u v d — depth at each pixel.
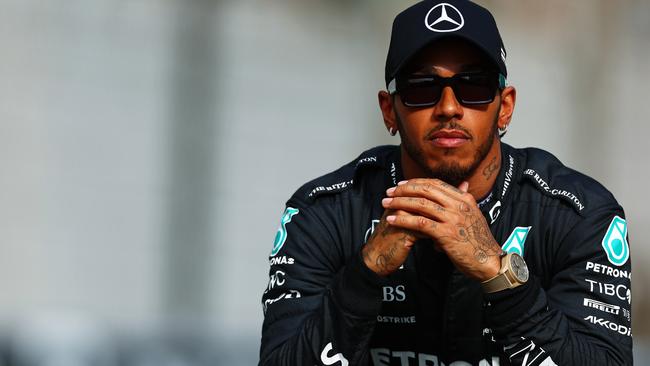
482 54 8.66
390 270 8.45
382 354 9.66
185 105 32.44
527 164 9.52
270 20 34.72
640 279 44.41
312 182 9.90
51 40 30.52
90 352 19.09
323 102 35.62
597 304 8.86
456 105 8.60
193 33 32.75
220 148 33.06
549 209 9.21
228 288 32.78
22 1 30.14
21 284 29.30
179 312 31.77
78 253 30.25
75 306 29.98
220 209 32.84
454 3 8.79
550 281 9.19
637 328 40.75
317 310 8.76
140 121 31.61
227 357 20.84
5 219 29.39
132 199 31.17
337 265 9.51
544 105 43.09
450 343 9.32
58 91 30.48
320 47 35.78
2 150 29.59
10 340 18.33
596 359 8.52
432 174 8.88
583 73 44.72
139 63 31.72
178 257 31.92
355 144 36.12
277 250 9.63
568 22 44.50
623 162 46.25
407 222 8.37
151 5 32.03
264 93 34.28
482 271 8.36
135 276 31.00
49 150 30.17
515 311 8.35
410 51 8.62
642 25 47.66
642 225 46.62
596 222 9.08
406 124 8.81
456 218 8.37
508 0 42.75
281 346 8.93
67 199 30.28
